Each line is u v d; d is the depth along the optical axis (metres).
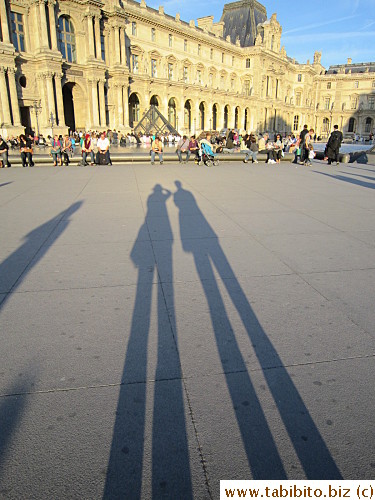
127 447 2.46
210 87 77.25
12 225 7.71
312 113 116.38
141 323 3.93
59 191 11.81
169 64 68.75
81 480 2.25
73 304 4.33
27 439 2.52
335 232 7.29
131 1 59.66
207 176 15.92
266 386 3.03
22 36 44.22
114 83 53.50
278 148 23.75
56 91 45.88
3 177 15.62
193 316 4.07
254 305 4.32
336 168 20.20
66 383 3.04
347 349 3.51
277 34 93.56
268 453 2.43
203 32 76.56
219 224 7.81
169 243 6.54
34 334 3.73
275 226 7.68
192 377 3.12
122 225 7.70
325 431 2.60
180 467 2.33
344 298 4.51
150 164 22.47
